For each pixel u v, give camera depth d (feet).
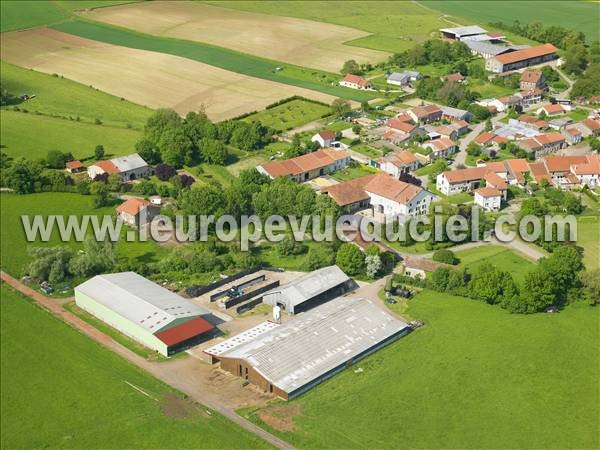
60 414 579.48
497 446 548.72
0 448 542.57
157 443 548.31
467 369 637.30
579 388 613.11
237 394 606.96
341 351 648.38
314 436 556.10
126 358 653.71
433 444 549.95
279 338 651.66
